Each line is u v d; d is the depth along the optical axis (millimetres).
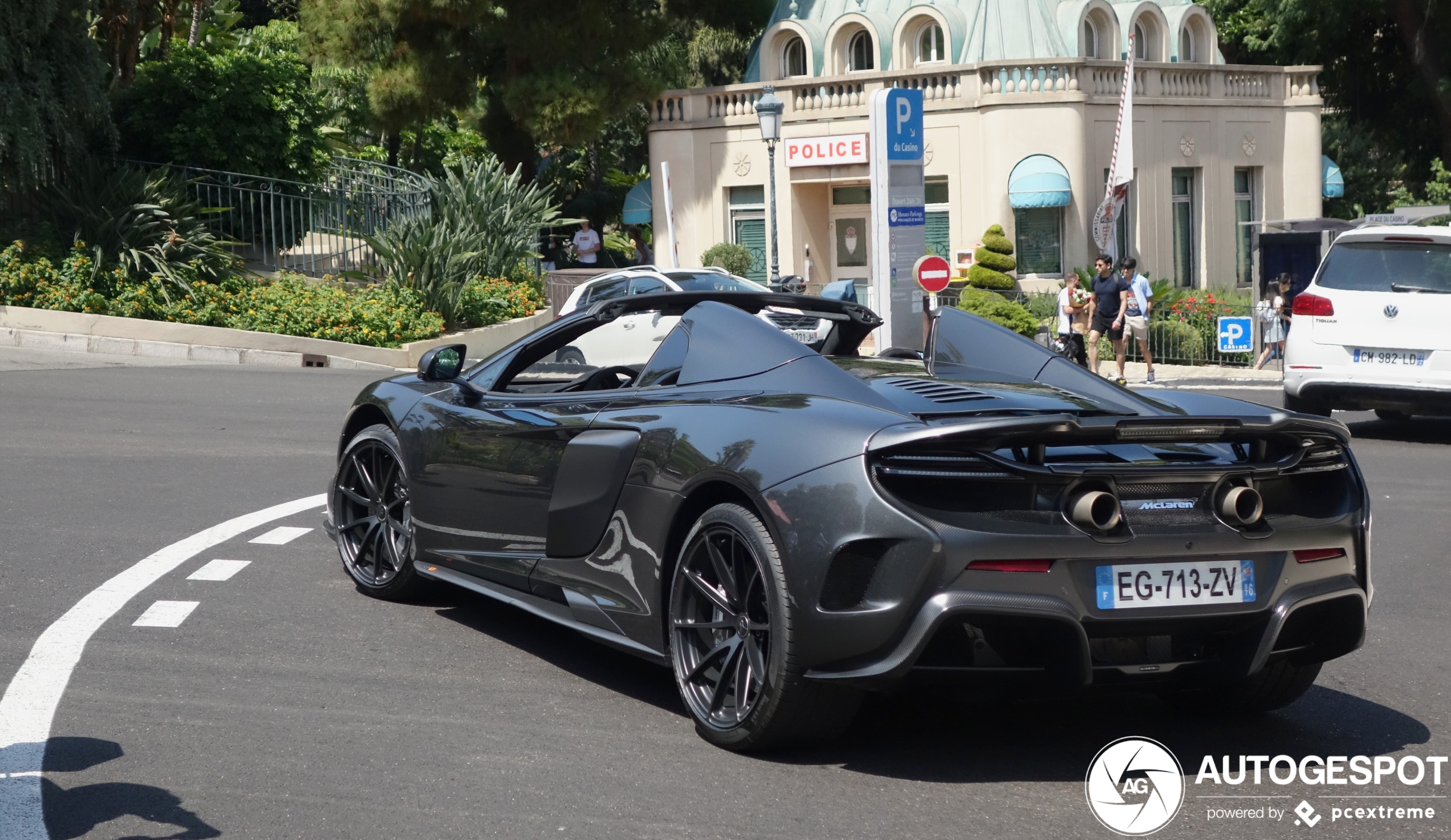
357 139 37031
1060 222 28250
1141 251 29531
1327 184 34281
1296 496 4273
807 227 31234
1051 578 3844
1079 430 3857
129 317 17703
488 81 32250
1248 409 4555
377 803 3789
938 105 28984
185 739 4266
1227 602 4020
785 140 30719
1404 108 37625
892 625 3805
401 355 18359
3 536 7176
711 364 4832
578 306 17938
